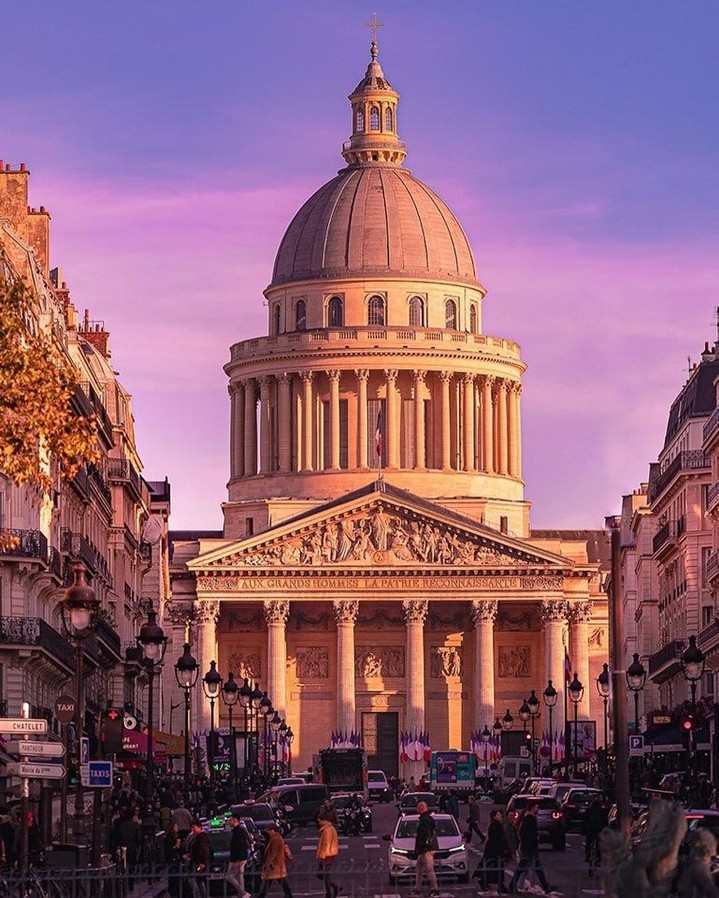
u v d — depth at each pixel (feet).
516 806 368.27
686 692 604.08
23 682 368.68
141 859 308.40
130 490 576.61
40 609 397.39
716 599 542.57
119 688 547.08
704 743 508.94
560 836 353.31
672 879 135.85
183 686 395.14
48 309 404.16
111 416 570.05
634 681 381.81
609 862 139.74
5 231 376.68
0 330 209.97
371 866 314.55
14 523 366.84
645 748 528.22
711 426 542.16
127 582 584.81
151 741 334.03
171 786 486.79
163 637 302.66
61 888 210.38
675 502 642.63
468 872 288.51
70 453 211.61
